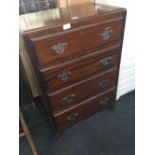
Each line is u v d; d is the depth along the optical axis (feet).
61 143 4.32
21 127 3.46
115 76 4.22
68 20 2.86
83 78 3.62
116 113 5.04
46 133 4.60
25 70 4.70
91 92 4.03
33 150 3.71
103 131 4.54
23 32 2.53
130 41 4.33
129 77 5.14
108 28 3.24
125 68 4.79
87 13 3.27
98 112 4.91
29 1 3.98
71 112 4.02
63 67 3.17
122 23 3.39
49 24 2.79
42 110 5.32
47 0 4.13
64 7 4.11
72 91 3.67
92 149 4.13
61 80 3.33
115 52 3.73
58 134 4.31
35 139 4.44
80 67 3.40
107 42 3.43
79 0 4.37
